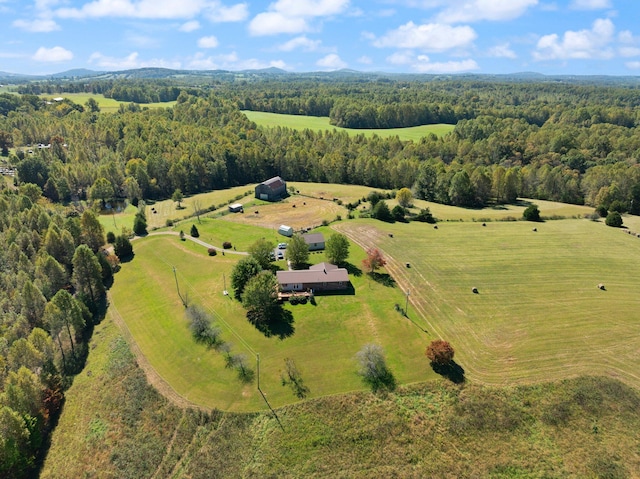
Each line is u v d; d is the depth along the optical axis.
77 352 66.12
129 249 96.44
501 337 61.06
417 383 52.94
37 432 50.59
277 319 66.38
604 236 96.81
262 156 173.12
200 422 50.50
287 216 120.19
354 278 78.69
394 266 83.50
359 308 68.69
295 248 81.94
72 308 67.12
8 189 127.56
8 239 90.94
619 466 42.03
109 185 143.88
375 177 157.88
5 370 58.91
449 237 97.75
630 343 58.69
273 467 44.69
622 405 48.53
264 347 60.75
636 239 94.75
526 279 77.12
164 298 76.56
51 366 59.62
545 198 140.88
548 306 68.31
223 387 54.62
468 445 45.34
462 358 57.03
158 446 49.00
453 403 50.06
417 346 59.66
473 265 83.12
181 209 133.38
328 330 63.59
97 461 48.41
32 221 100.25
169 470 46.34
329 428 48.00
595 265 82.12
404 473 42.97
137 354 63.25
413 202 132.12
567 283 75.38
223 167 164.25
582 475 41.47
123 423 52.47
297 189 151.38
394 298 71.75
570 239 95.19
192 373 57.75
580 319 64.56
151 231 111.50
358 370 55.44
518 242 93.94
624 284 74.81
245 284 71.25
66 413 55.59
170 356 61.62
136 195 144.50
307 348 60.09
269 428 48.69
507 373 54.00
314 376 54.97
